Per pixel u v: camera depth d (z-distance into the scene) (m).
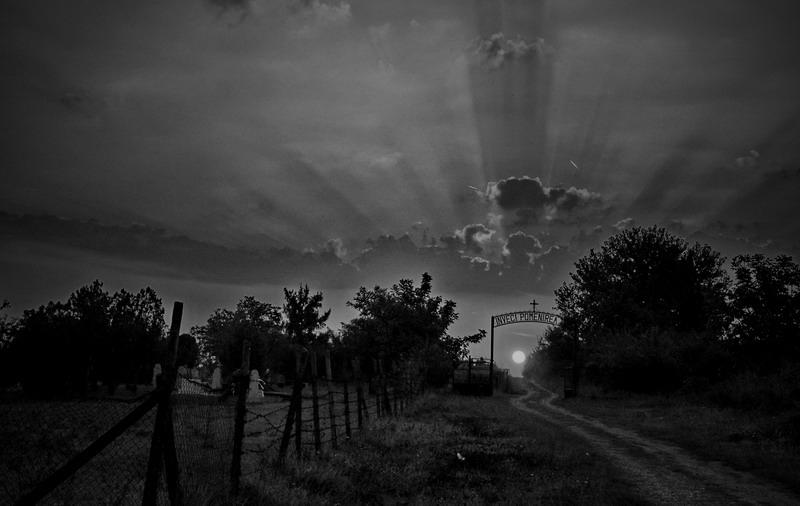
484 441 18.58
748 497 12.03
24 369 22.08
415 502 10.77
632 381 41.03
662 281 52.69
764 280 39.09
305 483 10.80
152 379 28.72
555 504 10.95
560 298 57.19
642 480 13.60
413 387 35.72
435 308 50.53
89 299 25.61
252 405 22.77
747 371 33.09
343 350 44.53
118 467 9.78
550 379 76.88
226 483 9.39
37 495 6.59
